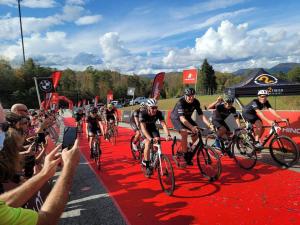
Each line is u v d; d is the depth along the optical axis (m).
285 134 7.88
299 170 5.85
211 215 3.94
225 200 4.46
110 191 5.27
